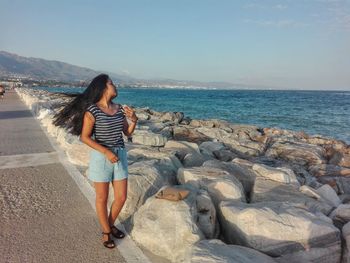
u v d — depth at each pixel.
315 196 6.04
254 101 66.94
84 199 5.82
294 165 10.81
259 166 7.07
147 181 5.54
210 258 3.36
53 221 4.94
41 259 3.91
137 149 8.23
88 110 3.98
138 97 82.88
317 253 4.16
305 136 17.98
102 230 4.62
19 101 33.91
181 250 3.99
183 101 65.50
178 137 15.03
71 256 3.99
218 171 6.05
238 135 16.61
